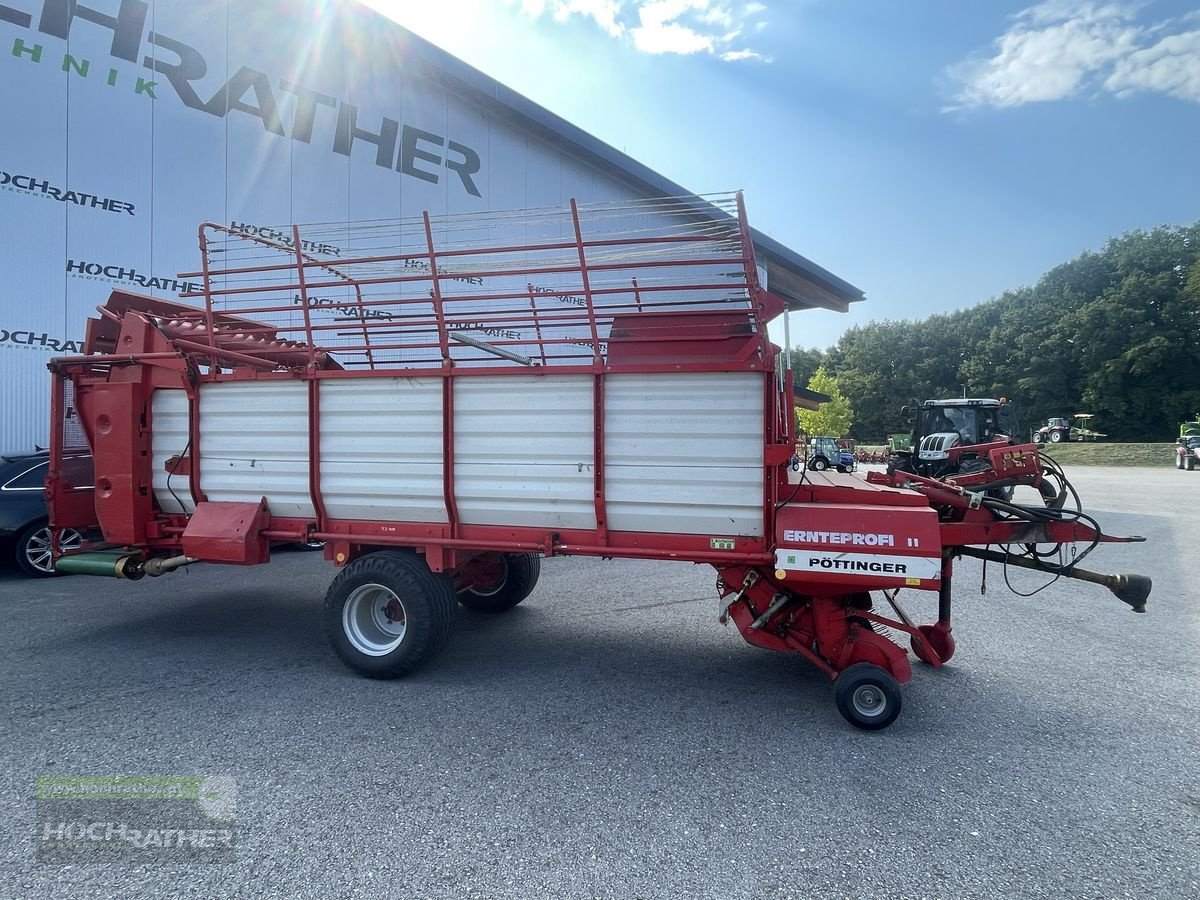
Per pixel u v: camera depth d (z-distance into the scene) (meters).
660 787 3.19
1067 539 4.44
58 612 6.27
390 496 4.67
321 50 10.84
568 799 3.07
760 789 3.18
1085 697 4.36
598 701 4.25
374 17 11.24
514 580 6.23
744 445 4.09
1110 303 60.97
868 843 2.76
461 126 12.77
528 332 8.33
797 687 4.53
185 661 4.93
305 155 10.74
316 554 9.36
